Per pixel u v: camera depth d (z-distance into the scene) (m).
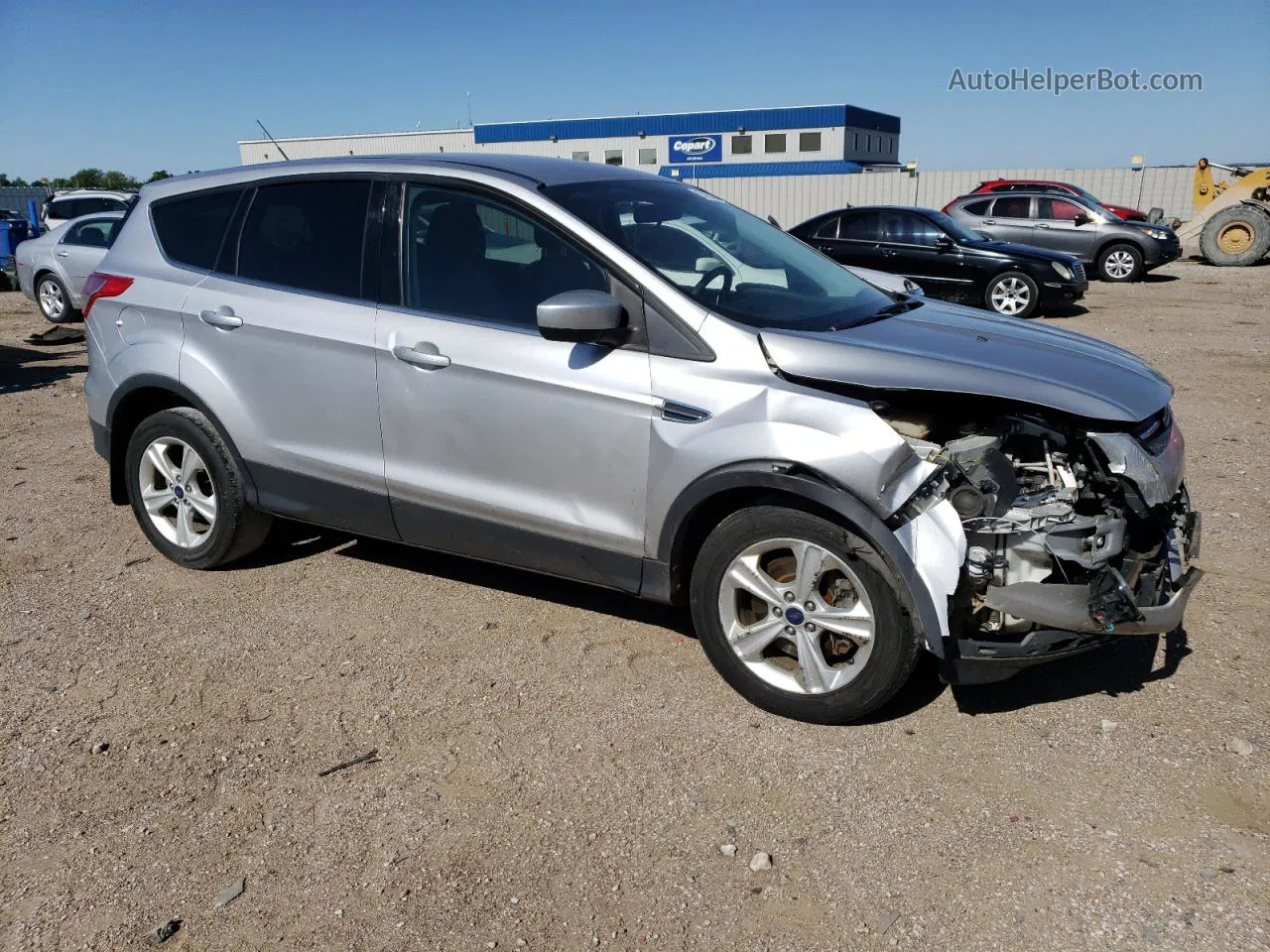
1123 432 3.25
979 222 18.25
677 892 2.66
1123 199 30.58
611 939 2.51
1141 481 3.23
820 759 3.22
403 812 3.01
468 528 3.91
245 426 4.32
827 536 3.16
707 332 3.37
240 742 3.39
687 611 4.31
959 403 3.20
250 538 4.64
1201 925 2.48
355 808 3.03
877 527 3.06
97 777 3.20
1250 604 4.21
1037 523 3.10
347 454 4.11
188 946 2.51
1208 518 5.23
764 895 2.64
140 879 2.75
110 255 4.78
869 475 3.04
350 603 4.43
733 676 3.50
